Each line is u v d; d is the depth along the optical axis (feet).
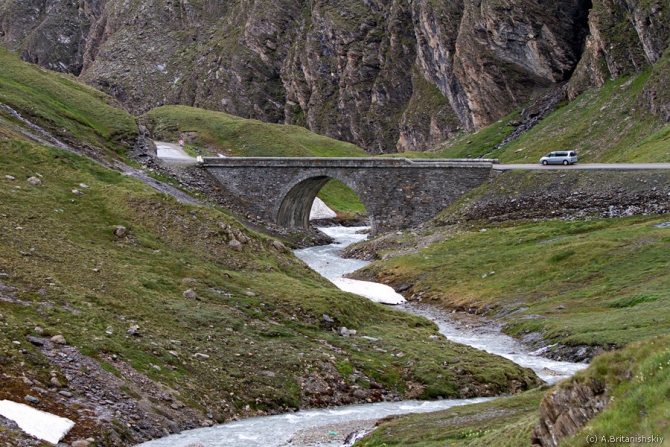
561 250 219.41
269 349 123.95
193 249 164.76
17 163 175.11
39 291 116.37
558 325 163.12
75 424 84.58
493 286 211.41
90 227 157.07
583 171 283.79
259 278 160.56
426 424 93.45
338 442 92.17
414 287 229.45
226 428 97.40
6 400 83.82
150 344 111.86
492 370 130.52
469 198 302.86
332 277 251.60
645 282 181.98
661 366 57.16
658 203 247.09
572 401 62.80
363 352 133.08
